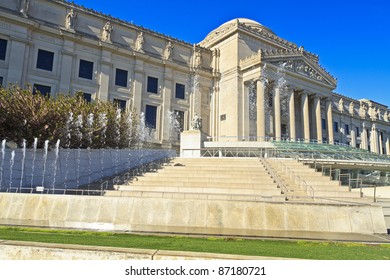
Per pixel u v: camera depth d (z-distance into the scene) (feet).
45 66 142.10
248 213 48.62
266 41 202.59
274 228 47.24
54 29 144.25
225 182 76.13
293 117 180.34
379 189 93.97
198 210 49.24
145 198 50.24
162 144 171.12
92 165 91.09
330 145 165.37
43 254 22.21
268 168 92.07
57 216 49.60
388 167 138.41
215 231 44.37
